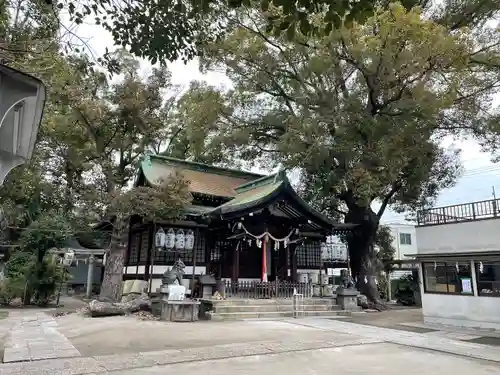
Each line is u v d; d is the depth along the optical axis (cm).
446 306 1218
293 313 1404
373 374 624
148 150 1825
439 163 1986
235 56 1750
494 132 1656
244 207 1477
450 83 1448
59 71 632
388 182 1684
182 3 505
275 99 2006
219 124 1977
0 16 529
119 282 1430
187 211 1510
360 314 1529
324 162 1705
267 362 695
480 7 1534
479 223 1152
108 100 1351
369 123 1491
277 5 359
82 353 750
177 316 1219
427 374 630
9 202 1770
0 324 1159
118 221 1470
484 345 894
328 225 1691
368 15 360
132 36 514
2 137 193
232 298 1439
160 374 606
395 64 1363
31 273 1830
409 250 3334
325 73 1650
